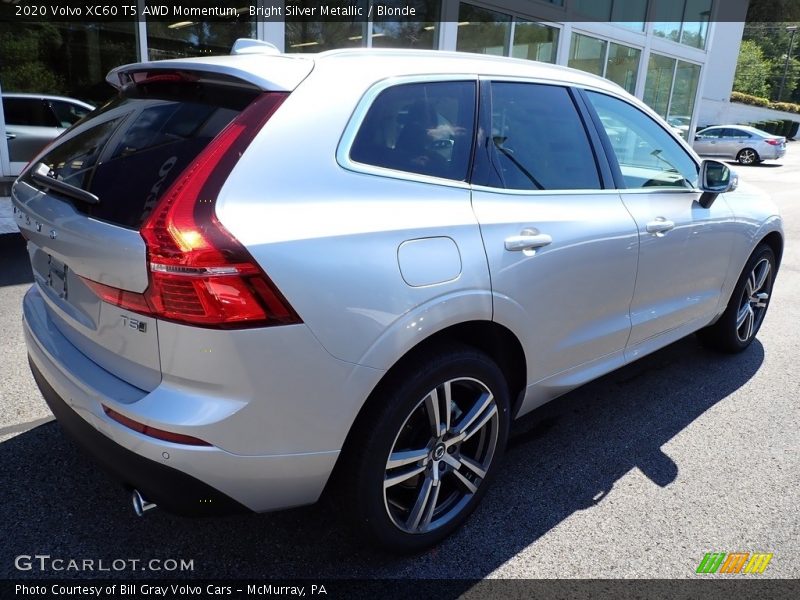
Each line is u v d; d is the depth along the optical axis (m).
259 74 1.93
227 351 1.66
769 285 4.34
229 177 1.73
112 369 1.91
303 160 1.86
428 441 2.17
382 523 2.07
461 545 2.34
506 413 2.42
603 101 3.01
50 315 2.35
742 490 2.75
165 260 1.63
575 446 3.07
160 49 8.66
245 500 1.84
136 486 1.82
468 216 2.19
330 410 1.83
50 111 8.24
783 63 58.38
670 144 3.39
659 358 4.22
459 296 2.08
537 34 12.10
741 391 3.73
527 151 2.55
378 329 1.87
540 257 2.39
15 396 3.24
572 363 2.75
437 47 10.74
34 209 2.12
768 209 4.06
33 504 2.44
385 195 2.01
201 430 1.68
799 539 2.45
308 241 1.77
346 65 2.09
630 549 2.36
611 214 2.79
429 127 2.22
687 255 3.29
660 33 15.16
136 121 2.10
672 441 3.14
